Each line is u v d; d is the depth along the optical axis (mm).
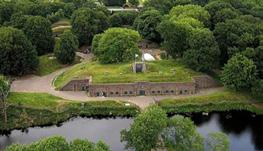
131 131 125000
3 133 155500
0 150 141000
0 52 196125
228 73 181375
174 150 120125
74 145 107500
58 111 168250
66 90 188625
